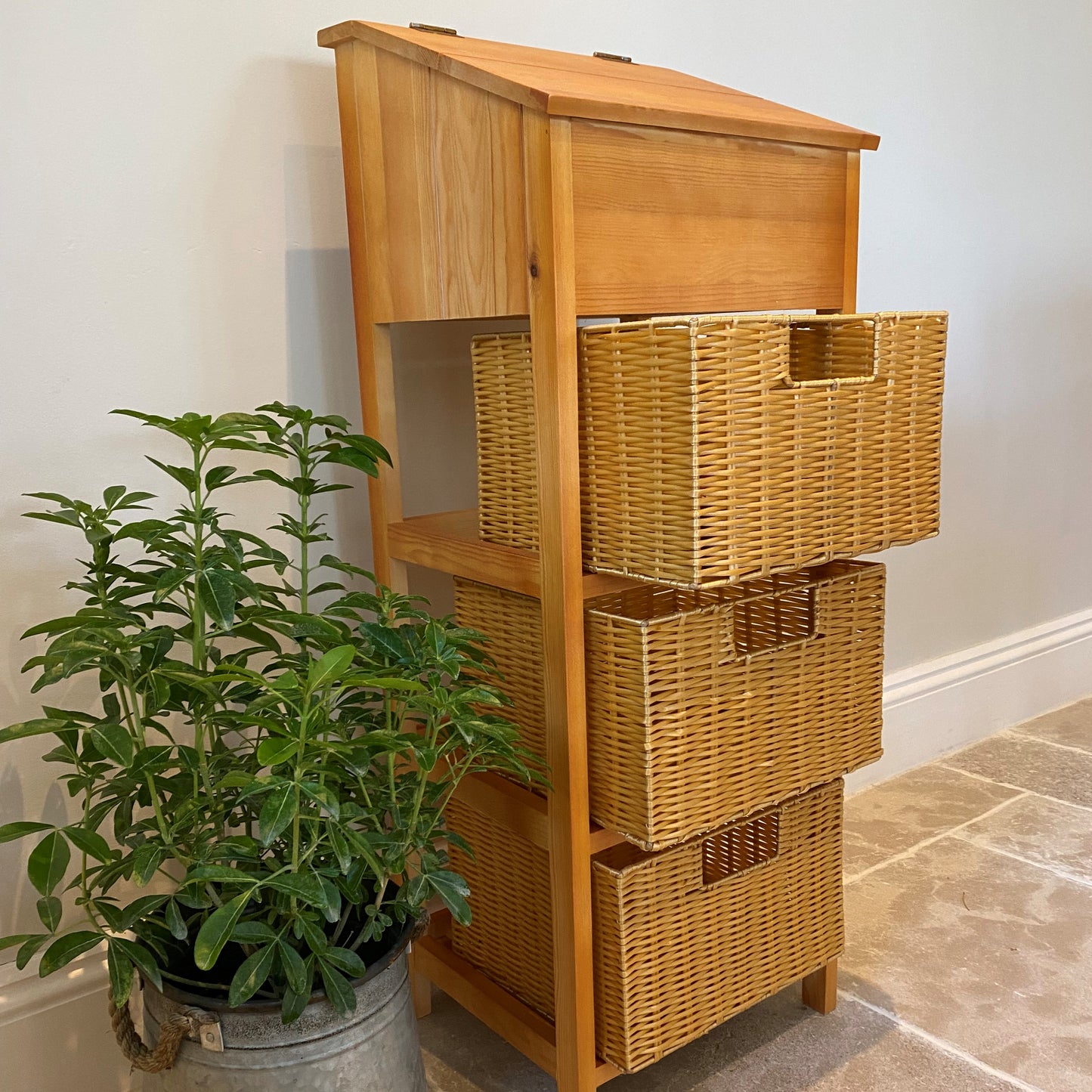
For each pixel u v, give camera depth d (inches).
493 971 51.9
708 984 46.4
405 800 39.8
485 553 44.2
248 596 35.9
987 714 88.7
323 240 50.7
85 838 35.8
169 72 45.3
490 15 54.5
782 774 44.9
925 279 77.6
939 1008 53.4
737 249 43.1
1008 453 87.2
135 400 46.3
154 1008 36.7
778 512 38.3
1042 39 82.4
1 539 43.7
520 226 38.5
